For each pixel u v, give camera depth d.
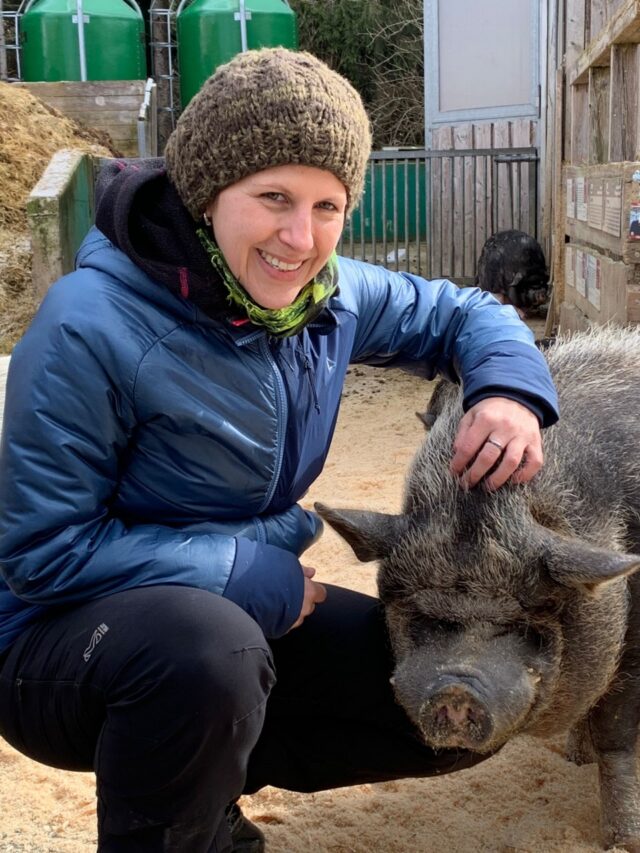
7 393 1.96
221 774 1.92
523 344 2.40
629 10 4.91
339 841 2.70
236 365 2.03
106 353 1.93
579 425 2.63
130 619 1.90
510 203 12.73
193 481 2.07
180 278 1.93
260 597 2.03
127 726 1.88
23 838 2.72
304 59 1.92
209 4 15.24
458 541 2.31
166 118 16.80
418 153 12.29
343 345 2.31
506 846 2.68
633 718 2.70
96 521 2.00
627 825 2.69
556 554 2.22
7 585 2.10
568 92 8.67
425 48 13.27
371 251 13.53
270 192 1.89
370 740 2.42
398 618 2.39
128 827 1.95
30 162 9.72
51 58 14.87
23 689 2.03
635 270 4.59
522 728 2.43
